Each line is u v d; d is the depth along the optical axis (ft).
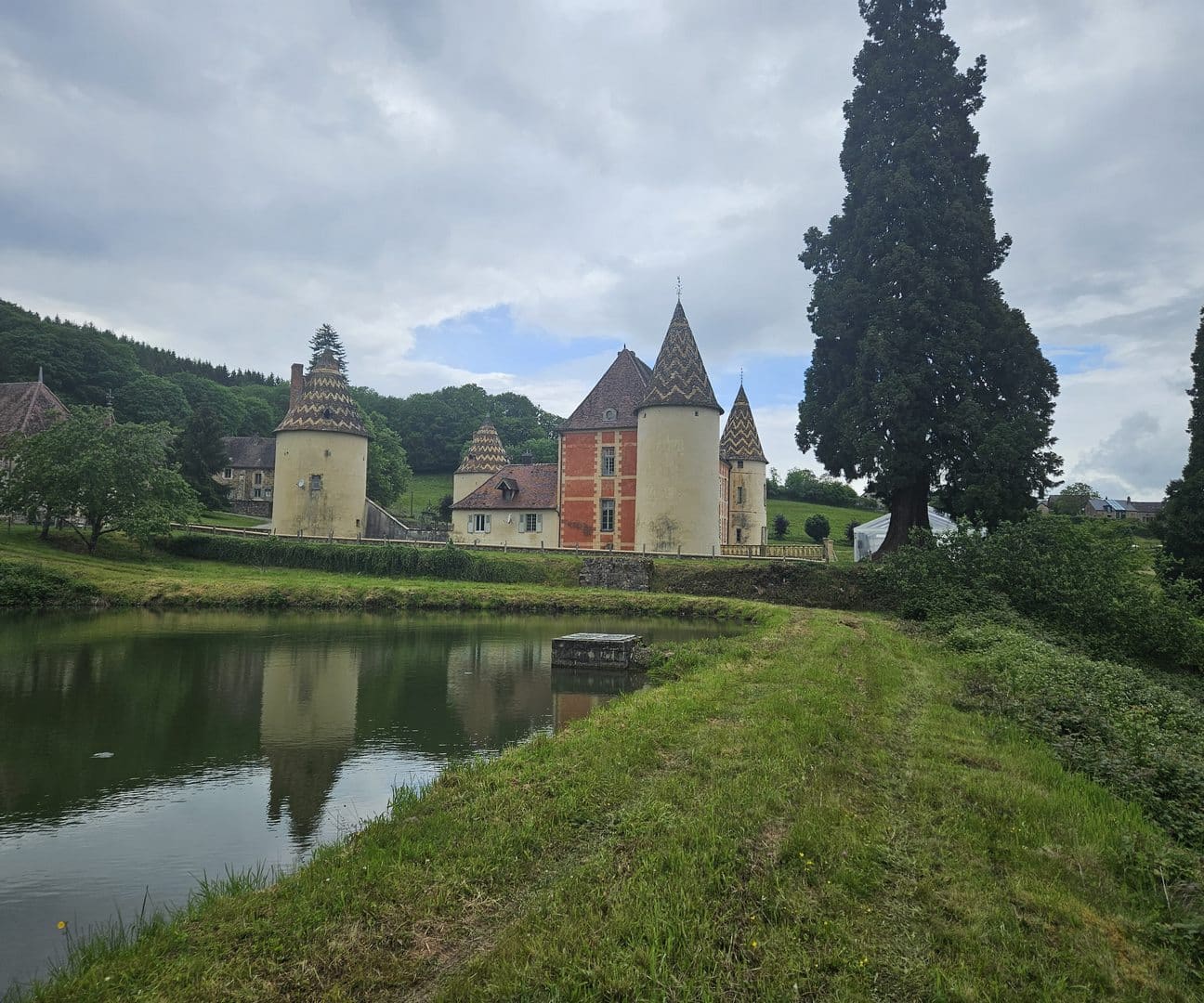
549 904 16.89
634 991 13.78
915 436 95.76
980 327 96.89
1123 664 62.44
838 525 251.80
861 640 61.05
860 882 18.16
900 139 104.42
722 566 112.68
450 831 21.08
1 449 132.87
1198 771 27.25
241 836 26.13
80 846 25.29
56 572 97.91
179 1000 13.78
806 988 14.20
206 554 131.13
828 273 112.27
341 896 17.31
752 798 22.91
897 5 107.55
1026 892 18.22
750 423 187.11
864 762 28.12
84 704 45.29
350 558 126.11
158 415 254.27
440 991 13.91
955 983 14.34
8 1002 15.39
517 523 154.40
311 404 153.69
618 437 146.82
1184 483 88.38
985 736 32.45
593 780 25.08
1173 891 18.58
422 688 50.65
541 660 61.72
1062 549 77.82
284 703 45.96
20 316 251.80
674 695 39.06
